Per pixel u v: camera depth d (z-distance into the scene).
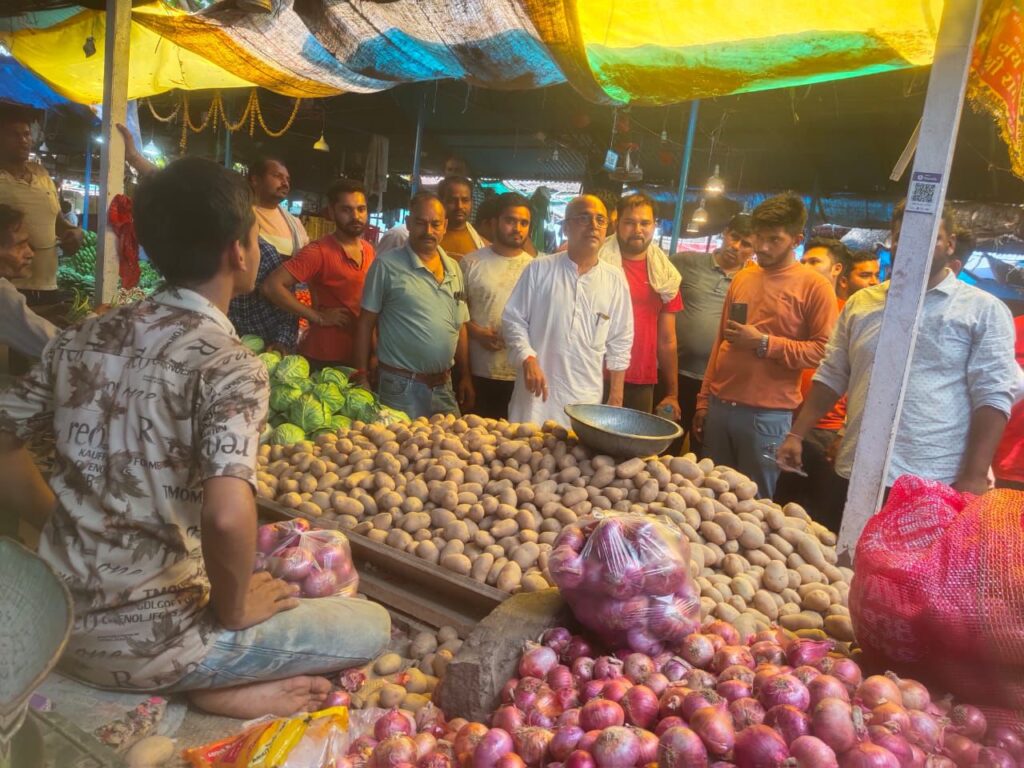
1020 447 4.02
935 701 1.86
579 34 3.54
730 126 11.05
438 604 2.64
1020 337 4.48
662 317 5.09
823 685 1.68
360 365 4.78
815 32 3.52
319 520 2.98
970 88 2.79
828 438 4.59
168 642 1.93
